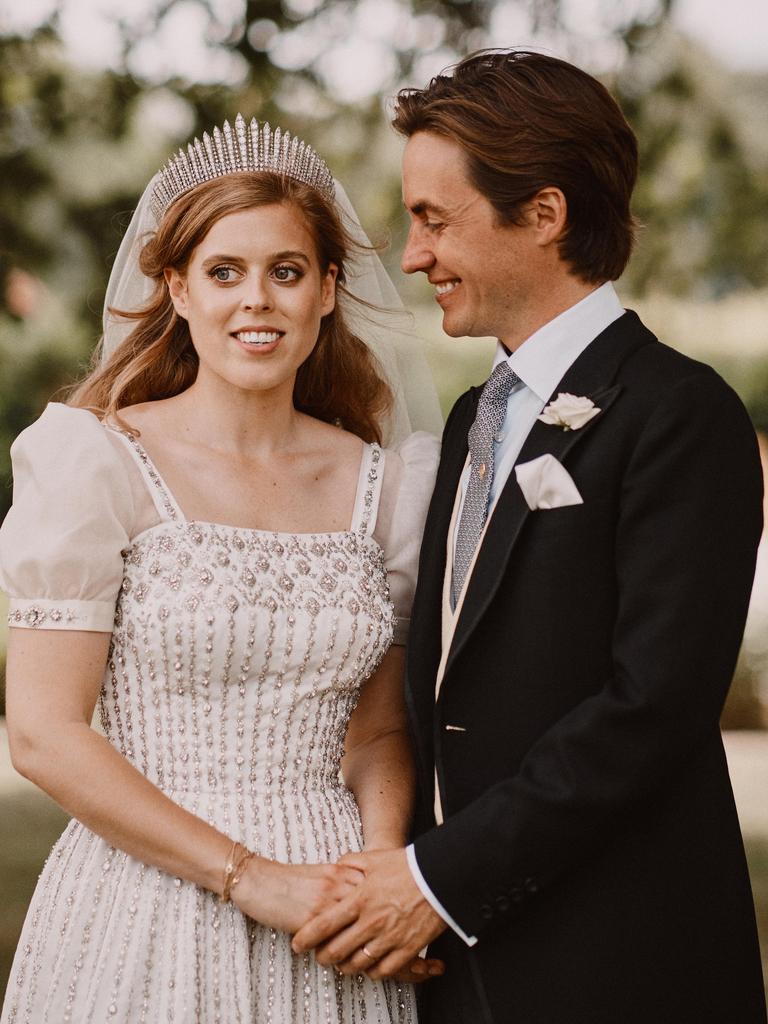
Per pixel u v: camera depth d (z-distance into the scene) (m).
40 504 2.16
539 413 2.19
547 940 2.06
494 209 2.16
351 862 2.10
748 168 7.36
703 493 2.01
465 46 6.47
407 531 2.47
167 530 2.21
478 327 2.27
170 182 2.38
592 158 2.17
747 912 2.11
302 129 6.61
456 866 2.02
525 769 2.03
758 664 9.76
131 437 2.29
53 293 7.37
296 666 2.22
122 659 2.20
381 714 2.47
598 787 1.98
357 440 2.59
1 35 6.31
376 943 2.07
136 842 2.09
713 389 2.06
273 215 2.28
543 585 2.08
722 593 2.00
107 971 2.10
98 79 6.40
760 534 2.07
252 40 6.27
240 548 2.23
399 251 6.90
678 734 1.98
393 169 6.84
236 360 2.28
